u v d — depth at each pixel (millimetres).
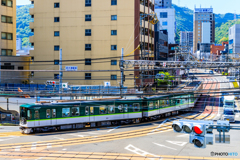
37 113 30047
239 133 30625
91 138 28125
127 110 35719
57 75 58688
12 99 41031
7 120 39219
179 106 44594
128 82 56719
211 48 175125
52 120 30844
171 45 108125
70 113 31953
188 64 39000
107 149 24062
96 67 57469
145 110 37594
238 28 149875
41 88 51688
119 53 56625
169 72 68562
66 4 58344
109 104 34344
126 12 56406
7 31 61469
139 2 57156
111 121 35062
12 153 22781
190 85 58750
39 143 26016
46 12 59125
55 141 26812
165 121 38781
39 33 59406
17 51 101875
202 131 9828
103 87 52219
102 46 57156
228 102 39531
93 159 21250
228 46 165000
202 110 49906
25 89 52844
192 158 21406
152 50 66562
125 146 25062
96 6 57312
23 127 30328
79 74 58094
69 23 58250
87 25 57656
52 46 58844
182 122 10250
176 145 25469
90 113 33156
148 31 62625
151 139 27812
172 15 148000
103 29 57125
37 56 59438
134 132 31109
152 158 21500
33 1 63062
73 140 27219
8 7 61625
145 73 60875
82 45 57750
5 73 57188
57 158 21484
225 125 9789
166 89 60938
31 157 21719
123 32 56531
